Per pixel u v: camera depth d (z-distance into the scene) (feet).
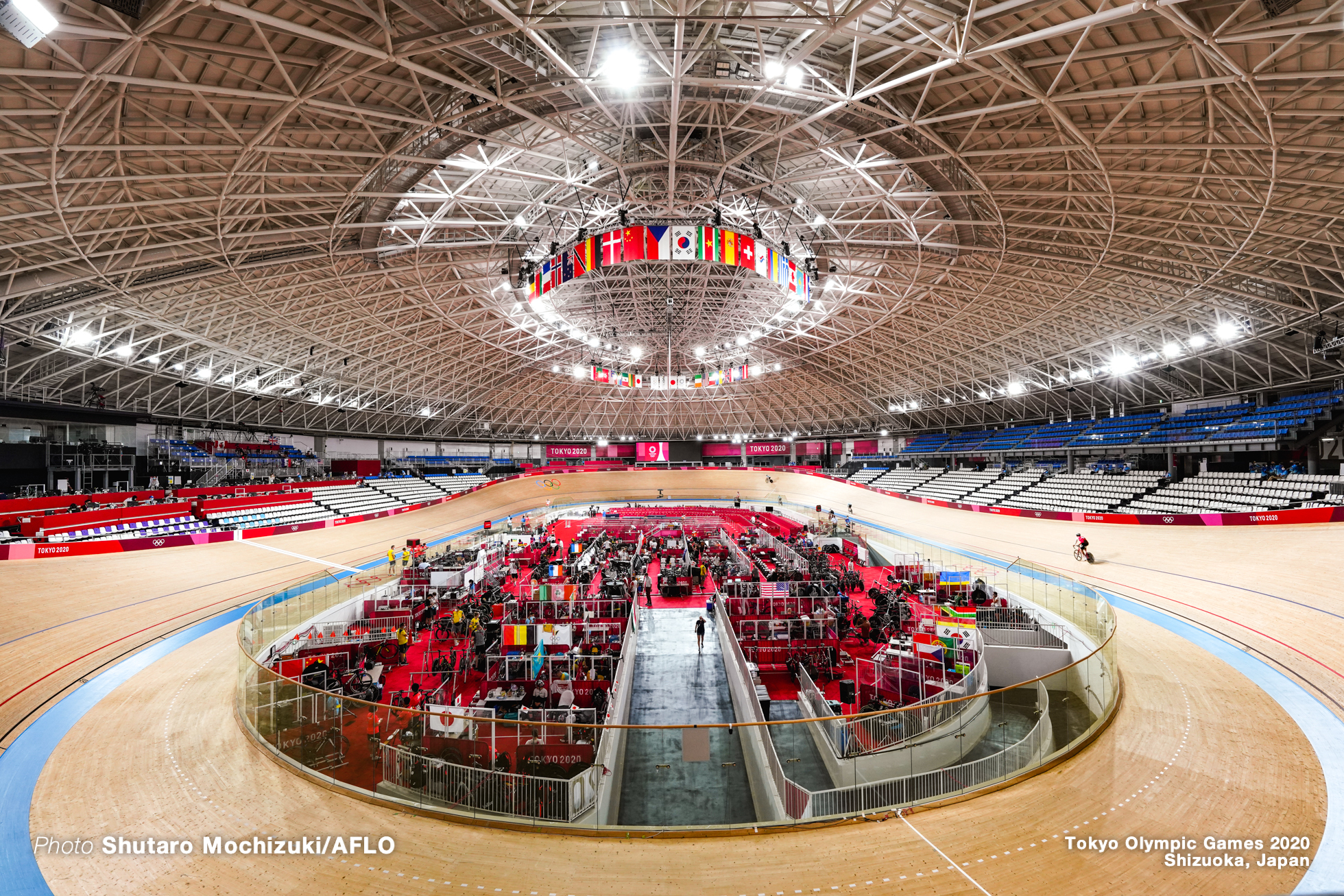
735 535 136.77
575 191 91.35
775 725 28.84
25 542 84.53
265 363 142.51
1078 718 32.76
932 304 131.44
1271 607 58.23
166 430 157.69
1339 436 111.96
